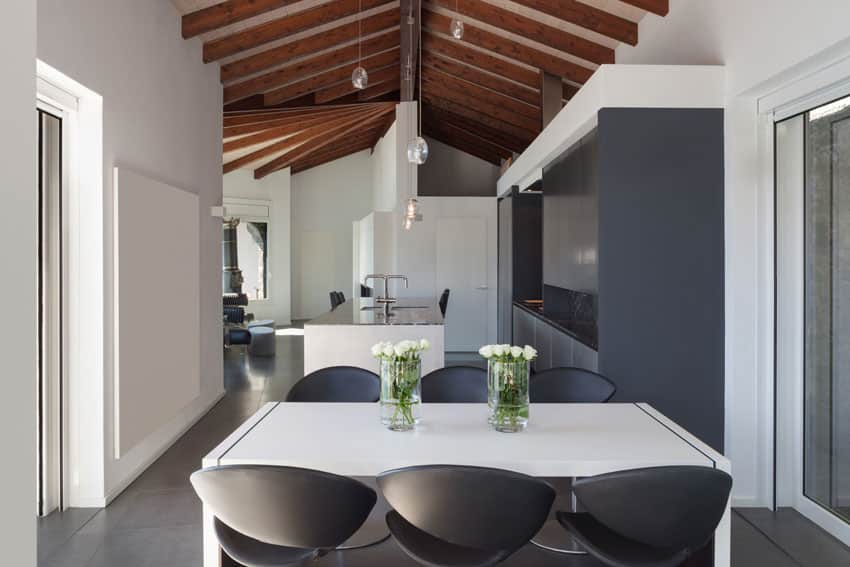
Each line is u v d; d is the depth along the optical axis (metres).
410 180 11.00
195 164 5.83
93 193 3.80
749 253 3.88
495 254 10.99
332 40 7.17
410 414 2.52
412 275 10.98
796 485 3.72
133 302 4.16
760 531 3.44
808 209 3.57
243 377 7.92
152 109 4.69
